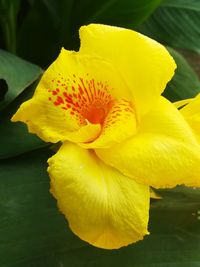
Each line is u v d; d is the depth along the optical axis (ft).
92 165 0.75
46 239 0.82
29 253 0.80
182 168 0.73
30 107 0.76
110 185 0.73
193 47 1.44
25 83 0.99
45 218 0.85
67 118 0.78
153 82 0.77
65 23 1.29
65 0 1.27
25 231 0.83
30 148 0.94
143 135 0.77
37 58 1.37
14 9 1.32
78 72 0.78
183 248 0.84
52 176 0.72
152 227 0.87
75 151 0.76
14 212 0.85
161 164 0.73
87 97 0.80
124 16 1.25
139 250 0.83
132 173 0.73
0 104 0.96
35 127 0.77
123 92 0.80
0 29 1.43
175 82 1.24
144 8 1.23
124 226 0.72
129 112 0.78
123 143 0.76
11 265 0.79
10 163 0.94
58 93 0.78
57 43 1.35
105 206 0.71
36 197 0.88
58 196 0.71
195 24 1.45
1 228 0.83
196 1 1.47
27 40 1.38
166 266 0.82
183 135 0.75
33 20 1.38
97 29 0.78
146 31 1.44
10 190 0.88
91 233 0.72
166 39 1.44
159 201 0.91
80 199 0.71
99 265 0.81
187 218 0.89
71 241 0.83
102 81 0.80
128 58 0.78
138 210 0.72
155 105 0.79
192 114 0.84
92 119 0.81
